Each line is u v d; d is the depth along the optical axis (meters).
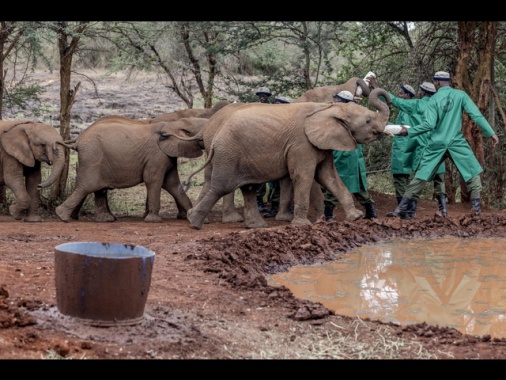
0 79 16.75
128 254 7.01
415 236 13.08
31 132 14.23
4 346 5.90
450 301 9.12
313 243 11.42
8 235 11.65
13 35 19.78
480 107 16.28
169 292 8.09
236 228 13.43
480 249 12.23
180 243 10.91
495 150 17.73
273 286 8.91
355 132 13.10
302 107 13.25
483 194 17.81
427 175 13.67
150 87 26.23
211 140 13.59
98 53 26.25
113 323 6.54
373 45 18.78
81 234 11.93
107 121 14.68
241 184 13.18
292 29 18.30
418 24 18.59
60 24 16.42
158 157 14.42
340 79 19.09
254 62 22.66
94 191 14.40
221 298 8.04
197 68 19.75
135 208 17.05
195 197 18.19
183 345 6.40
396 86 18.39
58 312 6.70
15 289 7.61
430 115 13.48
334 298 9.05
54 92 25.59
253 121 13.09
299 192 13.09
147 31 18.80
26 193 14.48
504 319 8.38
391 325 7.58
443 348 6.88
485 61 16.28
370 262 11.11
